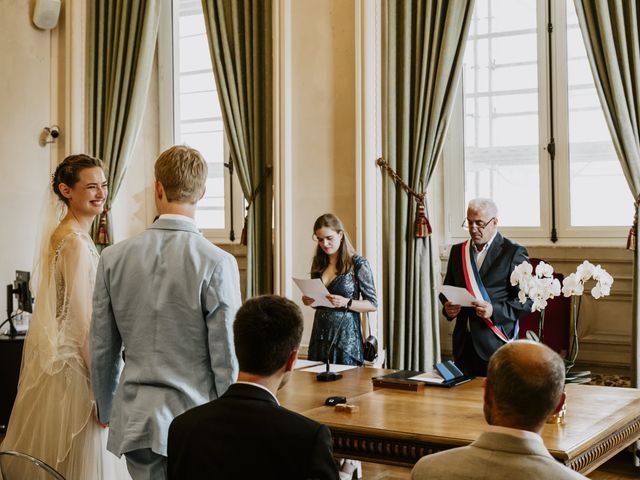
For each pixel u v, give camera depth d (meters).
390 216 5.04
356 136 5.11
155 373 2.23
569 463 2.37
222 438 1.68
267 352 1.74
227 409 1.72
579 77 5.24
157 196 2.40
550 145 5.32
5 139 6.15
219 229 6.60
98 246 6.24
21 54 6.27
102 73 6.32
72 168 3.10
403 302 4.98
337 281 4.35
